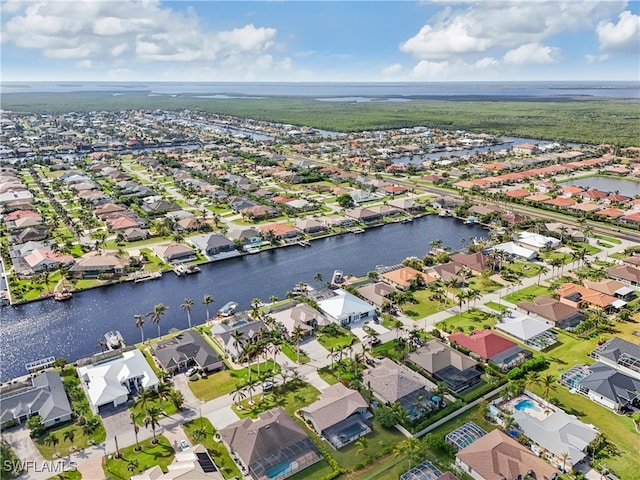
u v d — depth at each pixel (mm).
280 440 98812
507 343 136125
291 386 121375
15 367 134000
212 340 143500
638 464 95750
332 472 94500
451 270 184000
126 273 190125
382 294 166500
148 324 156250
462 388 121188
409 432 105812
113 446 101000
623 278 179125
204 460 94375
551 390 119625
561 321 150250
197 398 116875
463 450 96938
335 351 135750
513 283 180250
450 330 147750
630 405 113062
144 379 120938
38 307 167000
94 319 159625
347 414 107250
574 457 95625
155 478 88000
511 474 90250
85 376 122750
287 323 148375
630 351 130625
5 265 198625
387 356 134500
